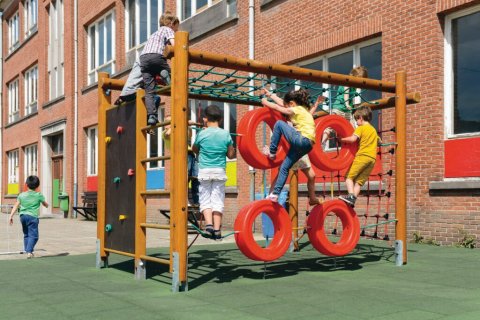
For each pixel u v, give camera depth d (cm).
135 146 716
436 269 737
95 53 2373
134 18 2088
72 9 2495
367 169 772
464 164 988
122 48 2142
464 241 962
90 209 2092
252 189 1407
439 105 1022
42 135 2777
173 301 551
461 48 1013
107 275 727
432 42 1030
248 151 691
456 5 987
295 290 602
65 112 2516
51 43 2747
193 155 788
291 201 959
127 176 734
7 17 3466
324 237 729
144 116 716
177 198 612
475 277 673
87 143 2375
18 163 3256
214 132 660
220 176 655
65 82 2527
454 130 1019
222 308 516
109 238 779
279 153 717
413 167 1058
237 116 1530
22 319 481
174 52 628
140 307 524
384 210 1097
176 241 609
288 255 891
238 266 777
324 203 737
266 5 1439
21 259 904
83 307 526
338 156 779
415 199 1050
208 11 1670
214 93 830
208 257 874
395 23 1100
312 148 679
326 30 1258
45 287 636
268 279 675
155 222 1920
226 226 1557
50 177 2767
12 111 3416
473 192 955
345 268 755
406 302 531
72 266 815
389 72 1110
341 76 762
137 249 695
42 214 2630
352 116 895
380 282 645
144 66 712
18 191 3216
